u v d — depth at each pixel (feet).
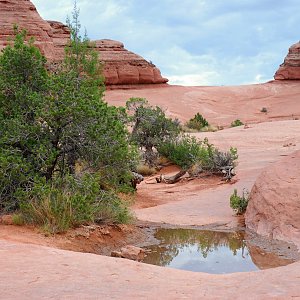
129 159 39.14
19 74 38.81
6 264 18.83
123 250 27.71
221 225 37.35
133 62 296.10
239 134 127.34
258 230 34.68
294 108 268.82
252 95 296.92
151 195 56.24
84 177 33.58
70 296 14.93
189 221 39.06
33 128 34.60
